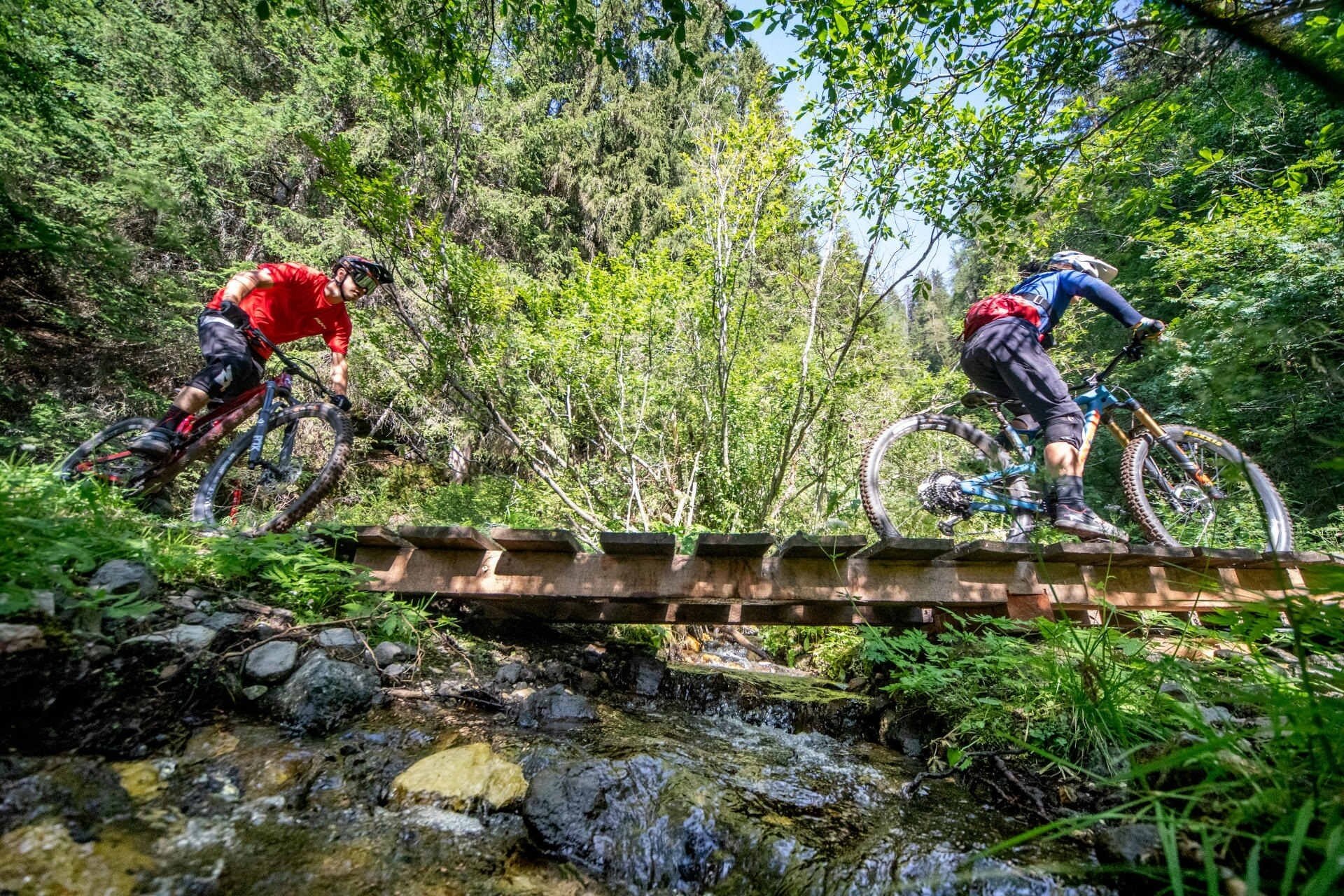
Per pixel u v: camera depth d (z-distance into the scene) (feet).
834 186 13.62
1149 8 6.02
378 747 5.56
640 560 8.18
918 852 4.74
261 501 11.28
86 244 21.08
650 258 16.74
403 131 21.62
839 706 8.23
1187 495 11.14
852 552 7.99
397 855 4.29
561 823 4.75
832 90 10.12
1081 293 10.31
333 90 30.04
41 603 5.11
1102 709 5.61
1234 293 16.24
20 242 19.07
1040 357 9.85
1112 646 6.54
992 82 9.53
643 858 4.66
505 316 15.33
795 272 16.99
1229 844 3.82
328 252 29.12
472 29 10.87
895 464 16.29
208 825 4.26
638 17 41.32
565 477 17.20
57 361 24.98
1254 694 4.23
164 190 24.50
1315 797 3.41
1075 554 7.88
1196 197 19.86
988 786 5.90
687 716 7.96
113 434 10.95
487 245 37.04
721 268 15.80
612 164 41.39
